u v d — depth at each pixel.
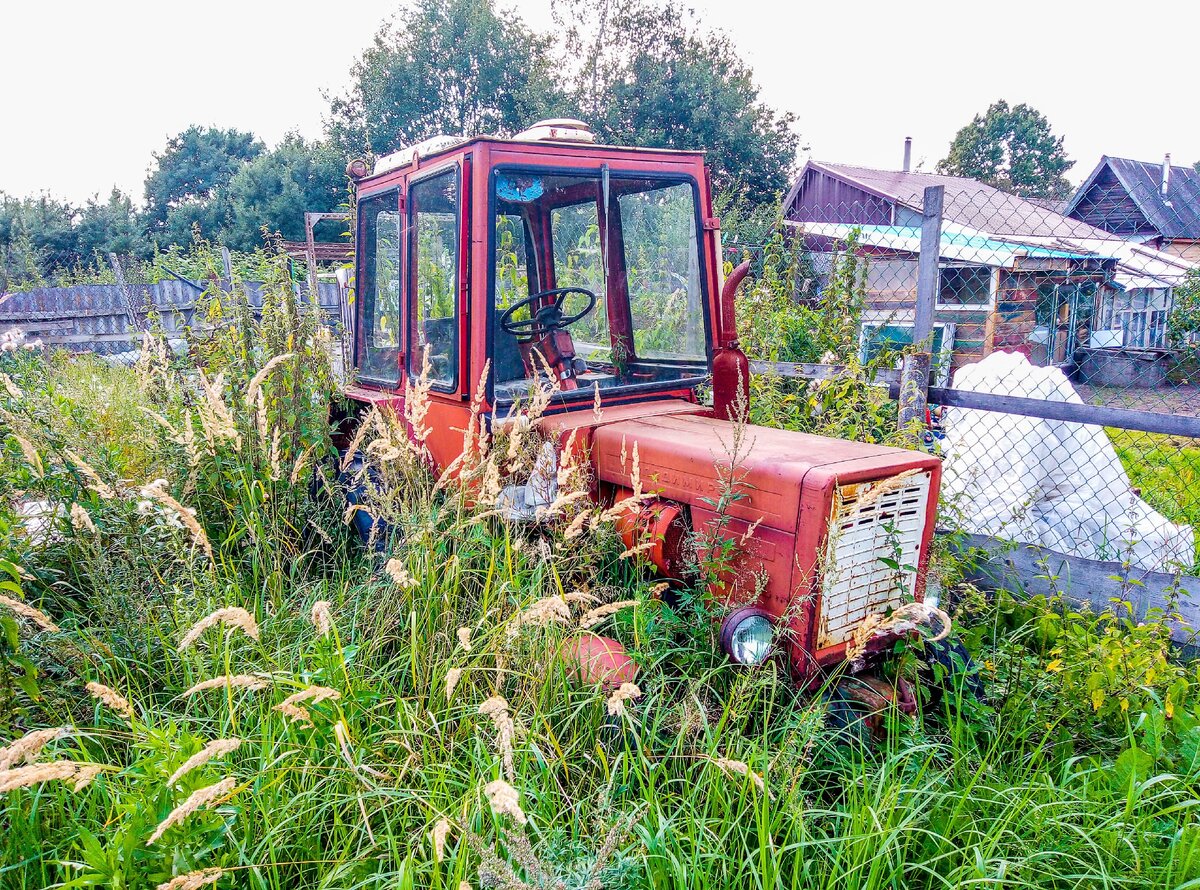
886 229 13.33
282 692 2.68
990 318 14.54
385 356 4.67
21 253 25.97
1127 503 4.58
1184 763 2.73
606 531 3.13
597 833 2.17
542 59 32.62
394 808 2.35
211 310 5.68
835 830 2.31
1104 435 4.62
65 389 6.33
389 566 2.82
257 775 2.21
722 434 3.23
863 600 2.87
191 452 3.68
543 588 3.14
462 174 3.49
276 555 3.53
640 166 3.84
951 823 2.33
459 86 35.56
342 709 2.50
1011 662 3.32
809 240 16.45
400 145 35.97
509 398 3.65
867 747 2.66
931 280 5.07
